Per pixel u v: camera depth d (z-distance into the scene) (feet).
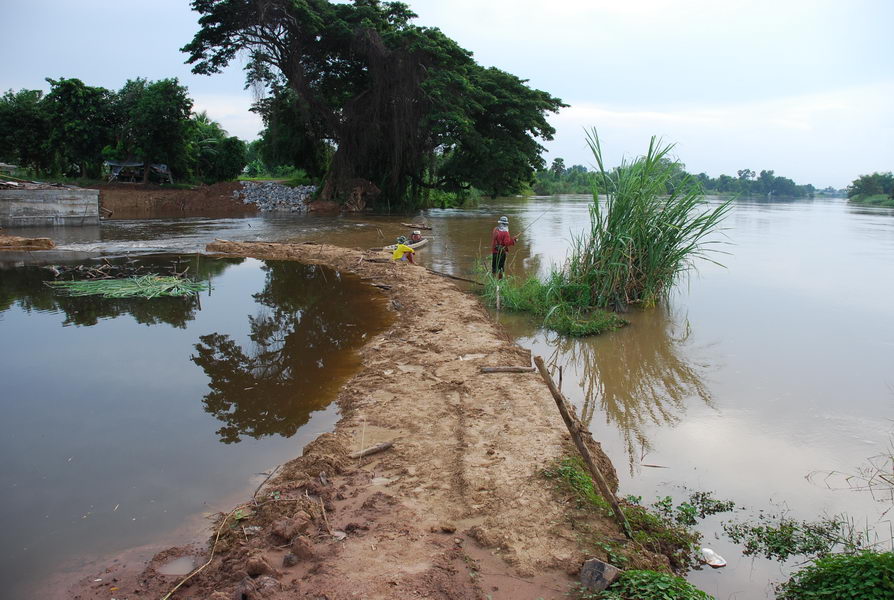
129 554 13.35
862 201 257.14
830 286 44.88
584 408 22.34
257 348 28.76
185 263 52.75
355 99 115.75
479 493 15.06
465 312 34.32
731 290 43.39
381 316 34.83
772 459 18.35
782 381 25.00
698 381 25.05
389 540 13.14
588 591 11.44
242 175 230.68
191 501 15.57
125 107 132.46
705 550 13.87
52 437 19.15
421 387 22.66
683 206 36.68
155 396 22.71
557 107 136.87
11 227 76.54
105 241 64.80
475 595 11.33
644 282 37.58
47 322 33.30
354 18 105.29
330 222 92.79
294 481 15.93
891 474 17.31
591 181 36.88
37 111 134.41
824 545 13.99
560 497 14.84
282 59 110.83
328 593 11.25
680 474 17.48
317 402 22.21
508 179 134.00
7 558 13.16
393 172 122.01
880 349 29.25
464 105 111.04
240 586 11.35
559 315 34.24
